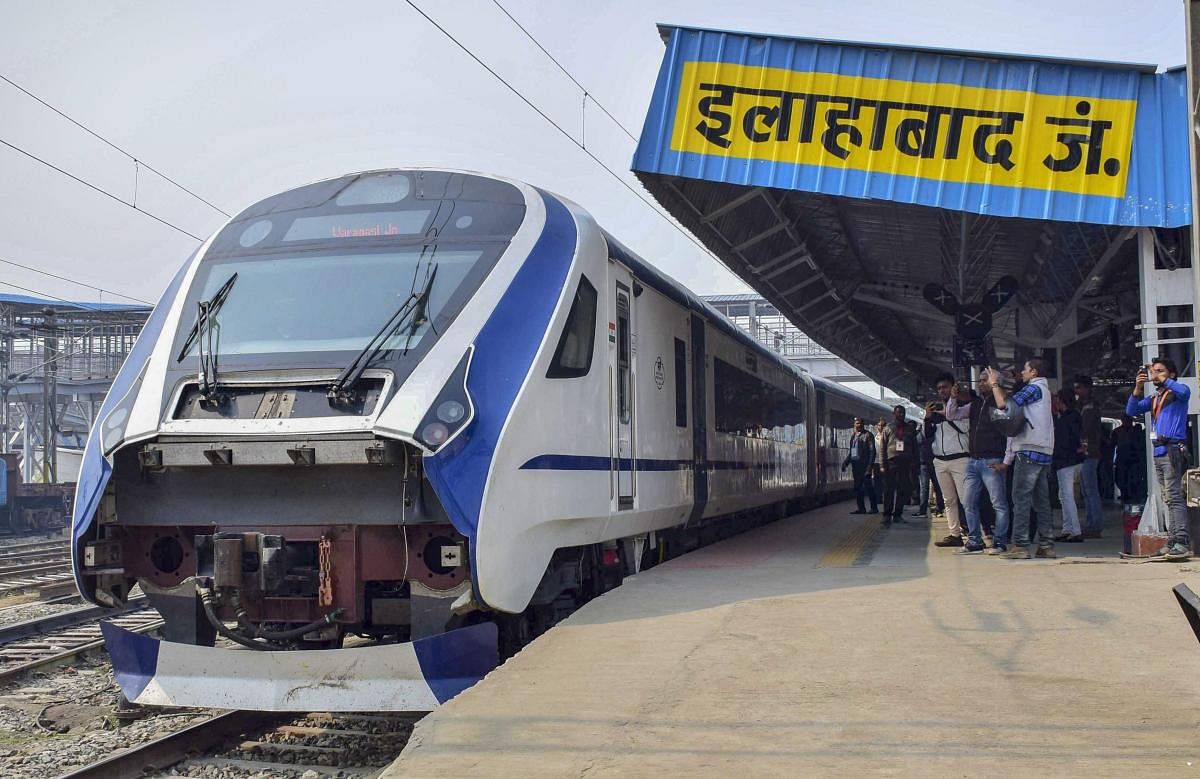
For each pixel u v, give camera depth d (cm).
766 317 6072
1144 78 1117
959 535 1194
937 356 3169
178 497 713
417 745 454
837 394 2692
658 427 1032
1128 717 464
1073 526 1234
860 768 409
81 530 698
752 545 1258
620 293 913
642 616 723
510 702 512
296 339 721
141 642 679
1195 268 953
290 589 702
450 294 731
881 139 1153
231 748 703
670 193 1247
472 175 839
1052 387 1969
